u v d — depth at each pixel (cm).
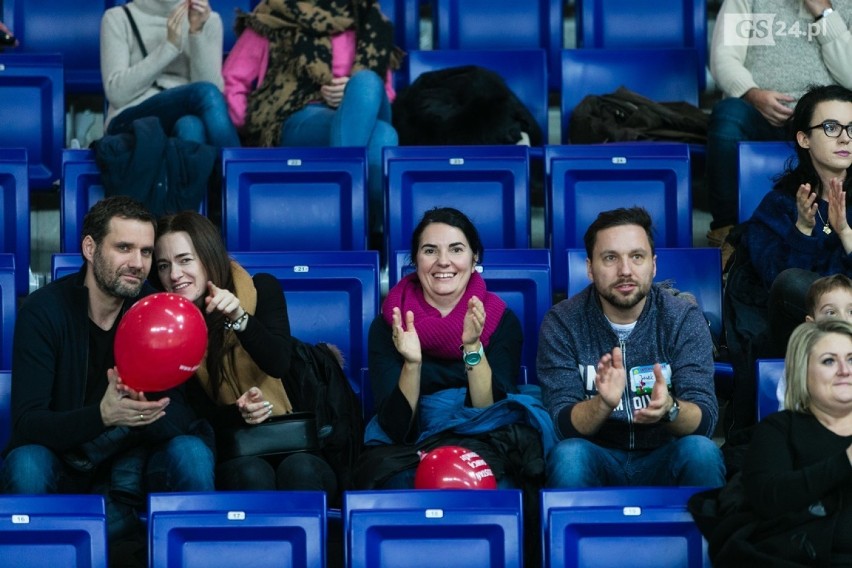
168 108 1514
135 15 1597
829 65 1551
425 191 1402
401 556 937
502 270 1273
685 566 944
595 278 1103
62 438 1016
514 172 1402
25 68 1553
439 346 1139
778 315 1163
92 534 933
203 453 1049
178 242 1109
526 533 1070
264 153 1422
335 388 1132
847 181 1277
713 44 1582
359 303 1279
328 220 1409
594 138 1553
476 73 1556
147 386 975
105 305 1088
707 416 1056
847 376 919
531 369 1266
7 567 930
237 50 1588
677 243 1400
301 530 937
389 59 1573
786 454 923
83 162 1420
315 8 1567
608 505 954
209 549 938
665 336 1103
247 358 1121
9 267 1264
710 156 1499
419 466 1020
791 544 895
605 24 1738
